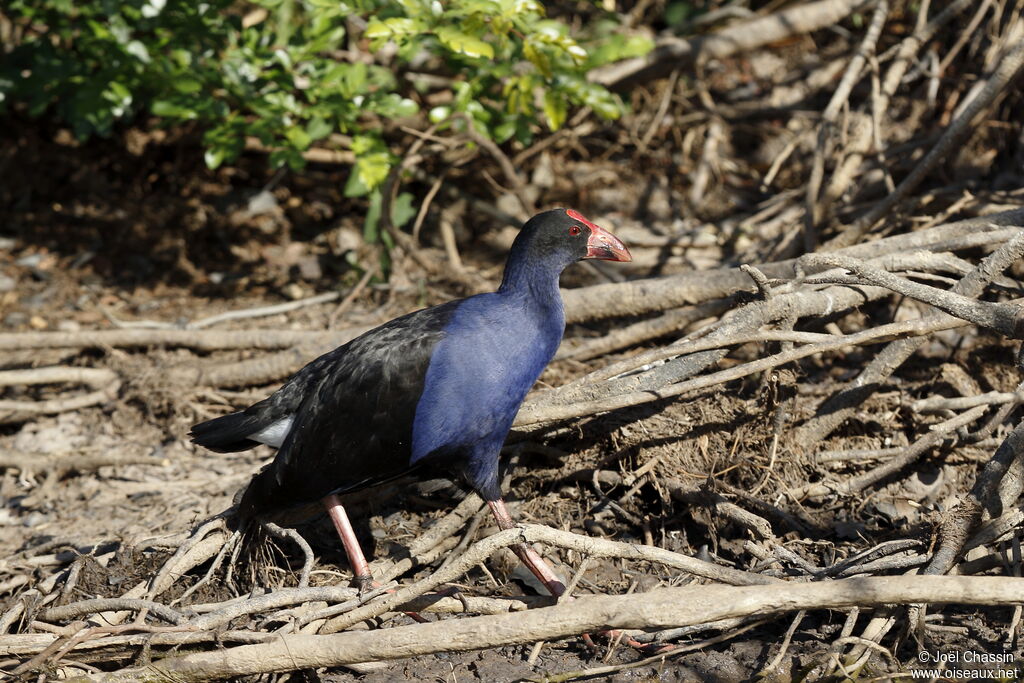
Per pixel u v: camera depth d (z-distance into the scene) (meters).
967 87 13.25
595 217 13.90
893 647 7.26
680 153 14.52
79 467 9.99
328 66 11.77
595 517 8.75
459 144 12.33
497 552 8.30
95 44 12.62
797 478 8.76
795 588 6.45
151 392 10.86
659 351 8.74
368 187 11.41
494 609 7.33
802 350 8.21
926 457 8.82
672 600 6.45
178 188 15.02
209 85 12.21
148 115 15.10
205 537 8.34
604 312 10.38
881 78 13.96
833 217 11.93
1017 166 12.03
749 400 9.24
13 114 15.09
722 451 8.89
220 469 9.98
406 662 7.54
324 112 11.50
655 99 15.05
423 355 7.38
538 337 7.68
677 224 13.38
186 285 13.48
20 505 9.70
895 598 6.35
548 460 9.05
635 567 8.34
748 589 6.47
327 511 8.36
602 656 7.45
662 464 8.82
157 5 11.55
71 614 7.49
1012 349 9.52
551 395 8.83
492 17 9.84
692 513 8.51
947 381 9.45
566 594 7.09
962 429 8.52
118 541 8.82
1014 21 12.74
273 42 12.27
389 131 14.02
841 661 6.99
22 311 12.83
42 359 11.86
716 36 14.07
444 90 14.51
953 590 6.28
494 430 7.61
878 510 8.52
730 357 10.10
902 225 11.23
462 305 7.71
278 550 8.45
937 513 8.06
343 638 6.83
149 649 7.11
